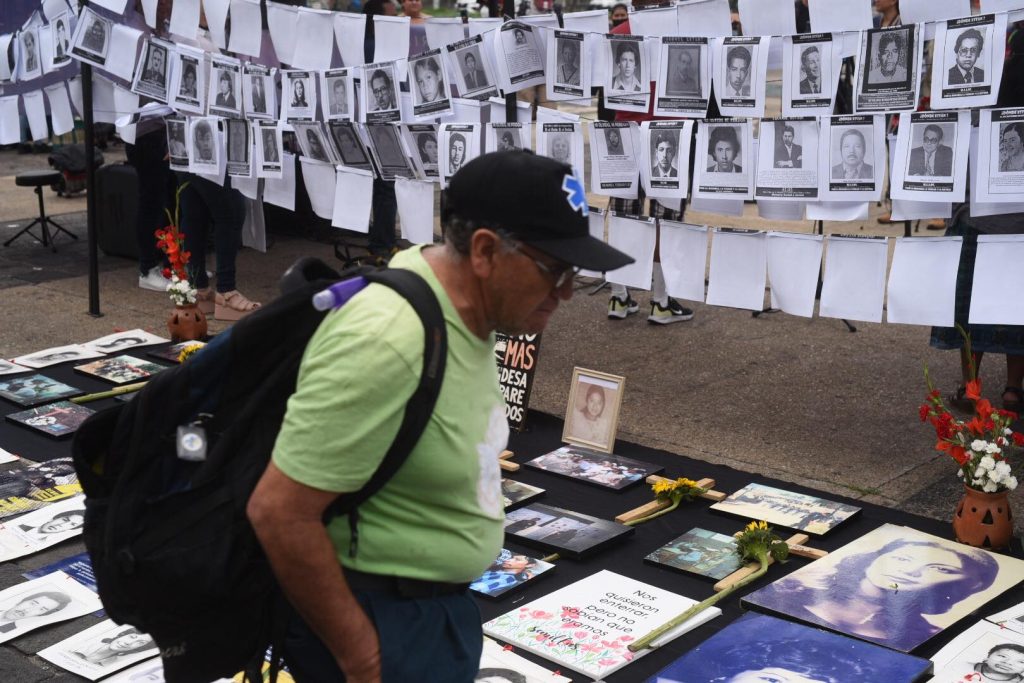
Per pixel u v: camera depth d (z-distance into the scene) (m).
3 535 3.59
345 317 1.53
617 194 4.32
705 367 5.42
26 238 8.46
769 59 3.90
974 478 3.34
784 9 3.79
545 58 4.25
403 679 1.67
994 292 3.59
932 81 3.51
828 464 4.21
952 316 3.71
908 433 4.52
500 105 4.46
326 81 4.87
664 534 3.59
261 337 1.61
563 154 4.32
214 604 1.67
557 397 5.05
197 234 6.16
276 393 1.62
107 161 11.62
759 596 3.07
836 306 3.95
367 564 1.65
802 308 4.02
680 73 4.01
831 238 3.90
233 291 6.19
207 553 1.60
